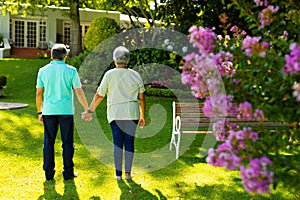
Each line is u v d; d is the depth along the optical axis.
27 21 27.50
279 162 2.47
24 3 19.67
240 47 2.79
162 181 5.14
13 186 4.84
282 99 2.65
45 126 4.92
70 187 4.84
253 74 2.92
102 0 17.34
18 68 16.58
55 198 4.48
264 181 2.18
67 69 4.85
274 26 2.90
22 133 7.51
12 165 5.66
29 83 14.45
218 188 4.87
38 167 5.63
